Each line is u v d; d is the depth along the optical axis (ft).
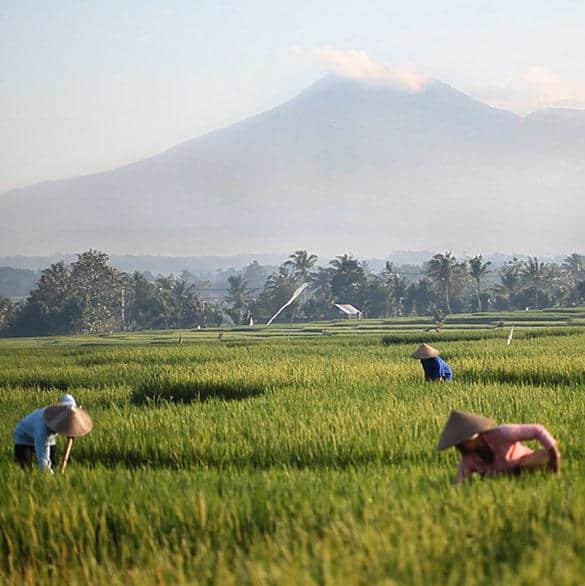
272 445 60.08
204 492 44.11
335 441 59.47
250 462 59.00
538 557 30.40
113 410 84.58
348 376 112.16
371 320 538.06
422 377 109.70
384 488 42.52
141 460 62.95
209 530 39.65
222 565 33.86
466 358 136.46
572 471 46.37
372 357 165.37
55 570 37.09
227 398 107.45
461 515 36.91
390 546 33.19
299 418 70.33
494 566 31.63
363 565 32.40
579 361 120.57
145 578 33.30
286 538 36.29
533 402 76.43
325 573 30.30
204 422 70.33
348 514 37.88
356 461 57.11
